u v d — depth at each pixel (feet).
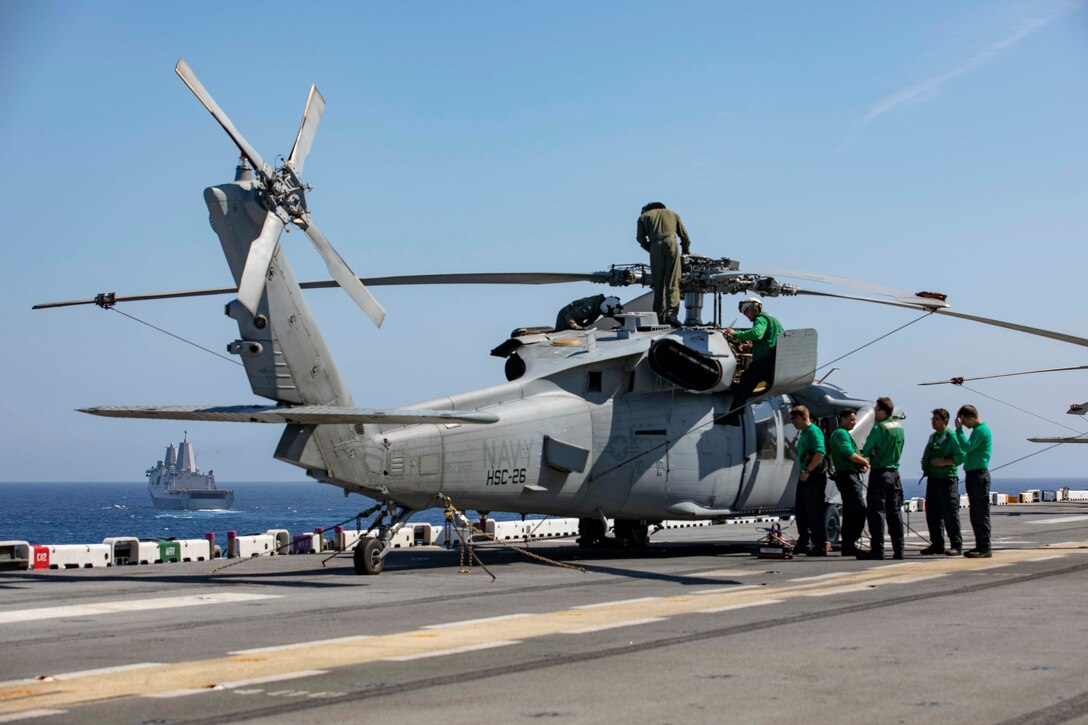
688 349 65.51
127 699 24.02
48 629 35.17
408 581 51.26
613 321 71.72
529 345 67.10
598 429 64.85
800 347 67.72
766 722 21.54
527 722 21.57
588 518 70.08
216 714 22.49
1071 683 25.11
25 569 59.16
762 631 33.17
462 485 58.90
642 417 66.69
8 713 22.75
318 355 52.95
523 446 61.36
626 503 66.69
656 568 57.98
